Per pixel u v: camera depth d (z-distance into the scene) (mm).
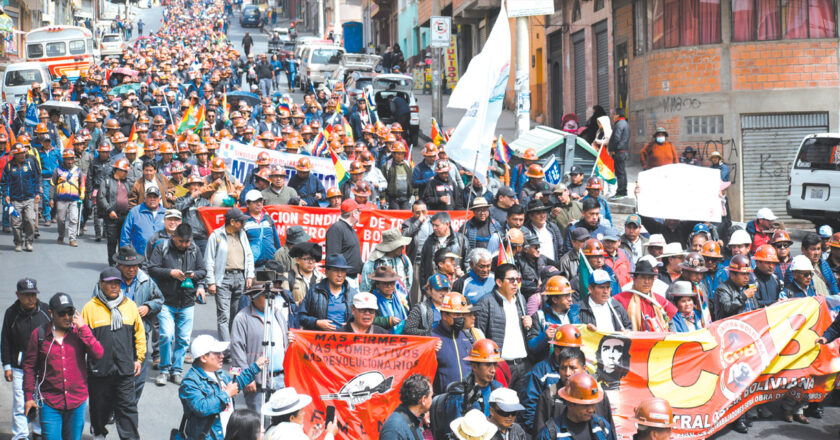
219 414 14102
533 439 13320
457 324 15555
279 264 16516
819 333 18125
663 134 36750
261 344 16188
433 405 13930
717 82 42750
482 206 20500
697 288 18516
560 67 59344
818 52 41469
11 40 107750
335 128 37094
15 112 44000
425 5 84188
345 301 17312
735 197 42625
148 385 19531
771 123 42219
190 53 89938
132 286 18047
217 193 24844
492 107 18984
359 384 15695
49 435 15156
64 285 26812
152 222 23500
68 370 15195
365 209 24062
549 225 21422
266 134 33312
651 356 16688
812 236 20469
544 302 16984
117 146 32688
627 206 36812
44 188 36938
